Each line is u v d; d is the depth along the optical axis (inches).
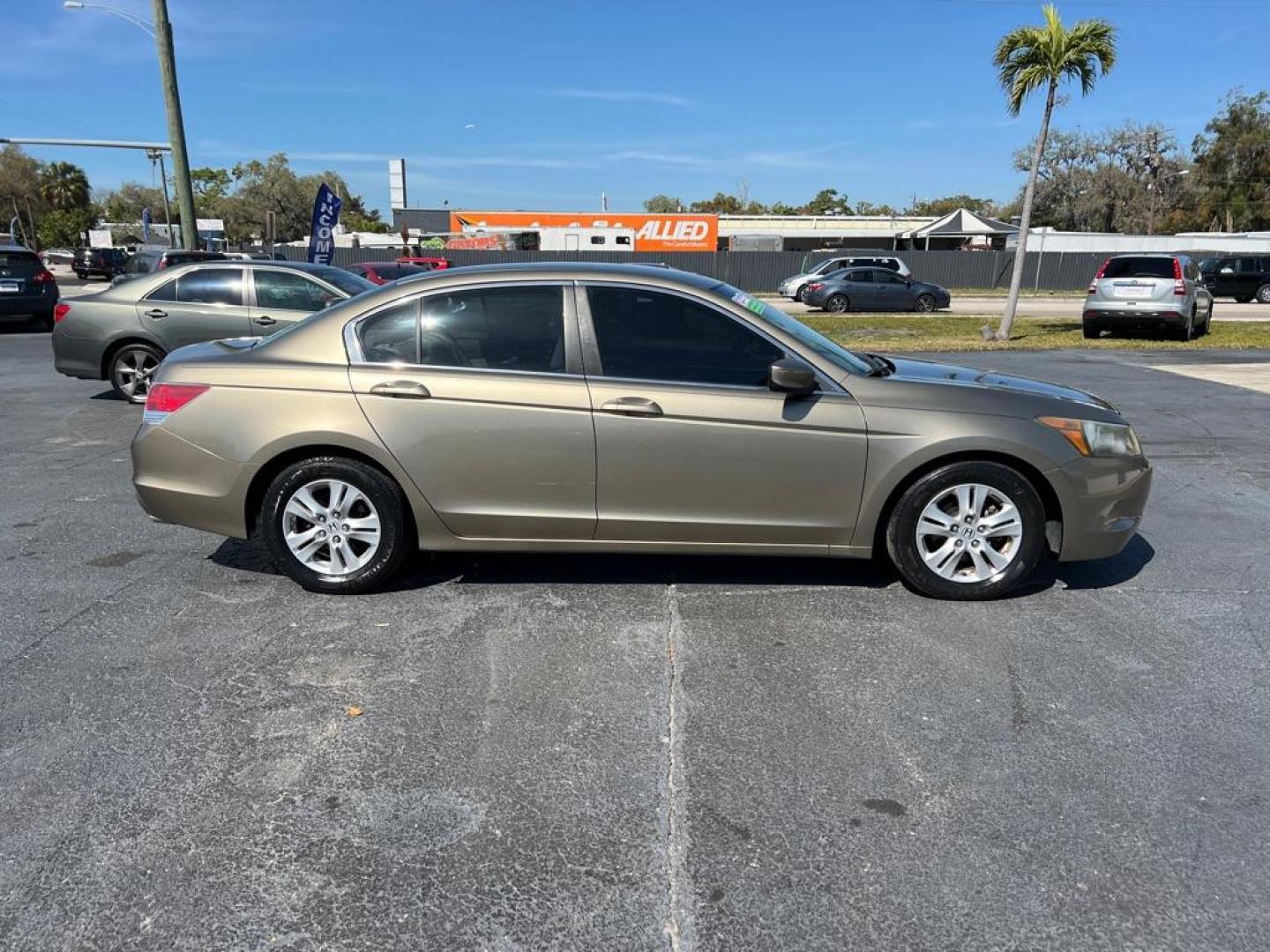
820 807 111.2
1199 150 2866.6
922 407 165.6
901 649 154.1
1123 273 645.3
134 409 372.2
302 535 174.9
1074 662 149.4
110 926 92.0
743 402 164.2
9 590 179.6
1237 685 141.8
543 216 1760.6
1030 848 103.8
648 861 101.7
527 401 164.9
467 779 117.0
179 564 194.4
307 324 175.3
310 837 105.8
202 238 2170.3
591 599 174.7
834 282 1047.0
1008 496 167.6
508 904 95.3
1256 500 246.5
